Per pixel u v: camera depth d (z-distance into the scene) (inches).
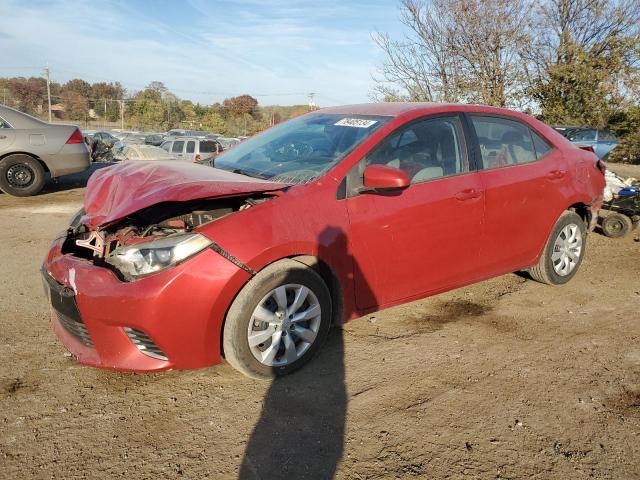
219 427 105.5
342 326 151.9
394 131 142.3
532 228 170.9
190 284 108.6
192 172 134.9
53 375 123.0
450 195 145.9
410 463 96.2
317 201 125.6
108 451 97.8
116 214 112.3
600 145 694.5
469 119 160.1
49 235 257.0
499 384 123.5
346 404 114.0
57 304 118.4
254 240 113.6
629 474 94.7
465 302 173.2
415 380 124.2
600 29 906.1
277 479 91.7
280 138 163.2
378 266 135.0
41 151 367.9
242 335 114.9
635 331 154.2
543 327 155.4
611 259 235.3
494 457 98.3
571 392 120.7
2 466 93.1
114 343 113.1
